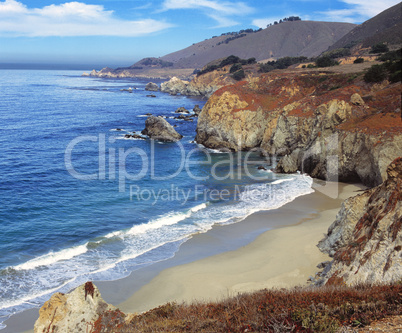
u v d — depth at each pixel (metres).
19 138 65.19
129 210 32.69
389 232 14.34
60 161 50.72
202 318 8.59
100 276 20.97
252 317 7.94
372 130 37.78
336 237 22.39
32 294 18.88
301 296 8.63
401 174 16.73
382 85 56.88
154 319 9.60
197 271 21.34
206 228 28.33
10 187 38.81
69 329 9.69
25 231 27.88
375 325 6.92
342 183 41.25
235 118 61.56
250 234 26.97
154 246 25.14
